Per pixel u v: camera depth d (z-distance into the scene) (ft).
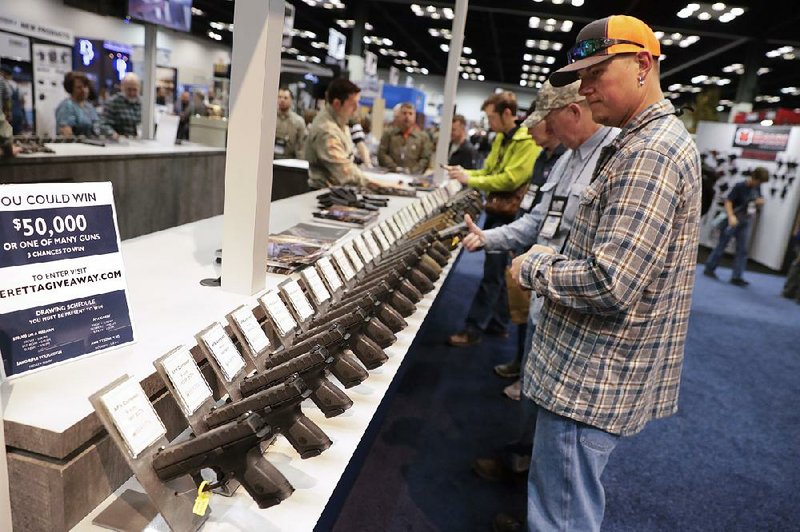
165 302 4.06
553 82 4.70
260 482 2.45
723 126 32.32
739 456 9.18
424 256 5.97
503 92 11.64
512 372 11.21
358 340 3.77
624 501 7.69
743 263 23.32
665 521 7.35
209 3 41.60
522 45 49.93
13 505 2.53
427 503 7.24
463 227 7.27
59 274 2.99
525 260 4.47
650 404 4.65
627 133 4.27
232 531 2.63
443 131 14.03
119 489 2.85
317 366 3.11
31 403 2.59
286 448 3.30
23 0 28.09
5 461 2.29
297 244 5.83
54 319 2.97
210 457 2.45
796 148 26.43
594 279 3.97
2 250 2.77
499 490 7.64
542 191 7.29
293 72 25.07
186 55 50.16
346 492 4.73
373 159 23.27
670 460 8.87
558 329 4.53
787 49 36.94
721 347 14.87
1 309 2.77
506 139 11.78
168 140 17.60
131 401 2.50
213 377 3.57
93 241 3.14
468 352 12.48
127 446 2.39
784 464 9.05
